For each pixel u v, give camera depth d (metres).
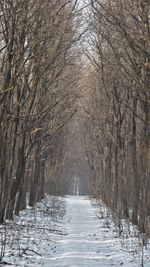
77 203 50.66
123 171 25.00
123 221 24.67
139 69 18.22
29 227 20.55
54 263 13.51
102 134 36.44
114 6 17.45
